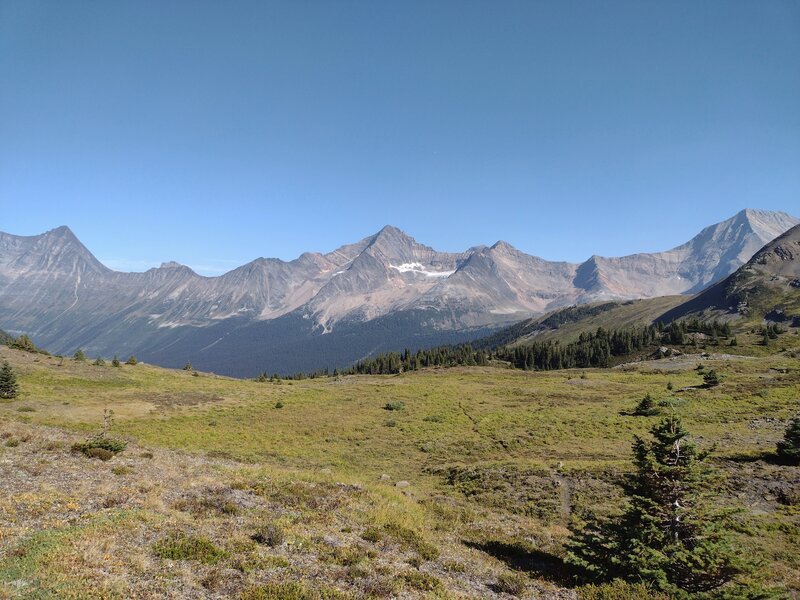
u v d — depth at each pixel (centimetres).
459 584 1388
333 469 3572
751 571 1322
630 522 1530
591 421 5309
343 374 16812
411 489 3027
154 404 6216
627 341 16988
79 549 1146
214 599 1043
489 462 3772
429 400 7362
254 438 4653
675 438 1509
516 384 9375
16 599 901
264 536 1418
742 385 6706
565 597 1386
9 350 8725
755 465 2998
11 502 1405
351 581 1244
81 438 2548
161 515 1506
